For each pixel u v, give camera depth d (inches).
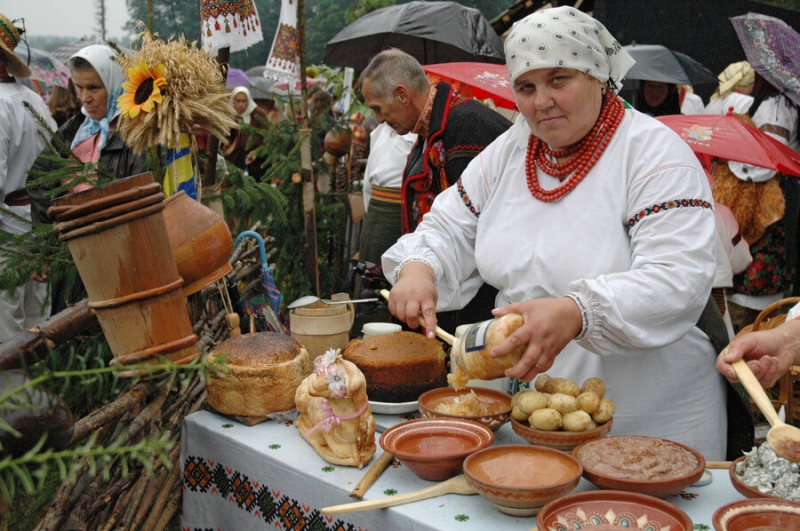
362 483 56.9
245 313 91.8
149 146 83.5
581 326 58.4
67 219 58.4
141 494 68.7
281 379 70.4
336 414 60.5
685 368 71.1
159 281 60.8
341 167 200.7
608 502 49.0
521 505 49.4
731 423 78.8
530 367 56.9
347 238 189.8
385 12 213.5
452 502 54.2
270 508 65.1
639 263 62.4
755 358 55.4
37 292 144.1
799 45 162.2
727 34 211.0
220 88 85.8
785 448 47.6
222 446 69.8
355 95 270.7
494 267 73.5
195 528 74.0
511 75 65.6
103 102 115.0
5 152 134.5
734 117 142.5
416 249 76.5
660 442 56.1
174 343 61.8
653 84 198.2
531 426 59.3
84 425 59.9
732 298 169.3
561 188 68.7
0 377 51.1
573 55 62.1
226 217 125.3
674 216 62.7
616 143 67.2
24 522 62.0
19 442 48.6
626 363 69.4
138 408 69.8
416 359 71.9
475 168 79.6
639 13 217.5
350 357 73.9
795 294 170.9
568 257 67.7
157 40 81.8
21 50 203.2
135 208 58.7
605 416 59.1
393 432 60.9
